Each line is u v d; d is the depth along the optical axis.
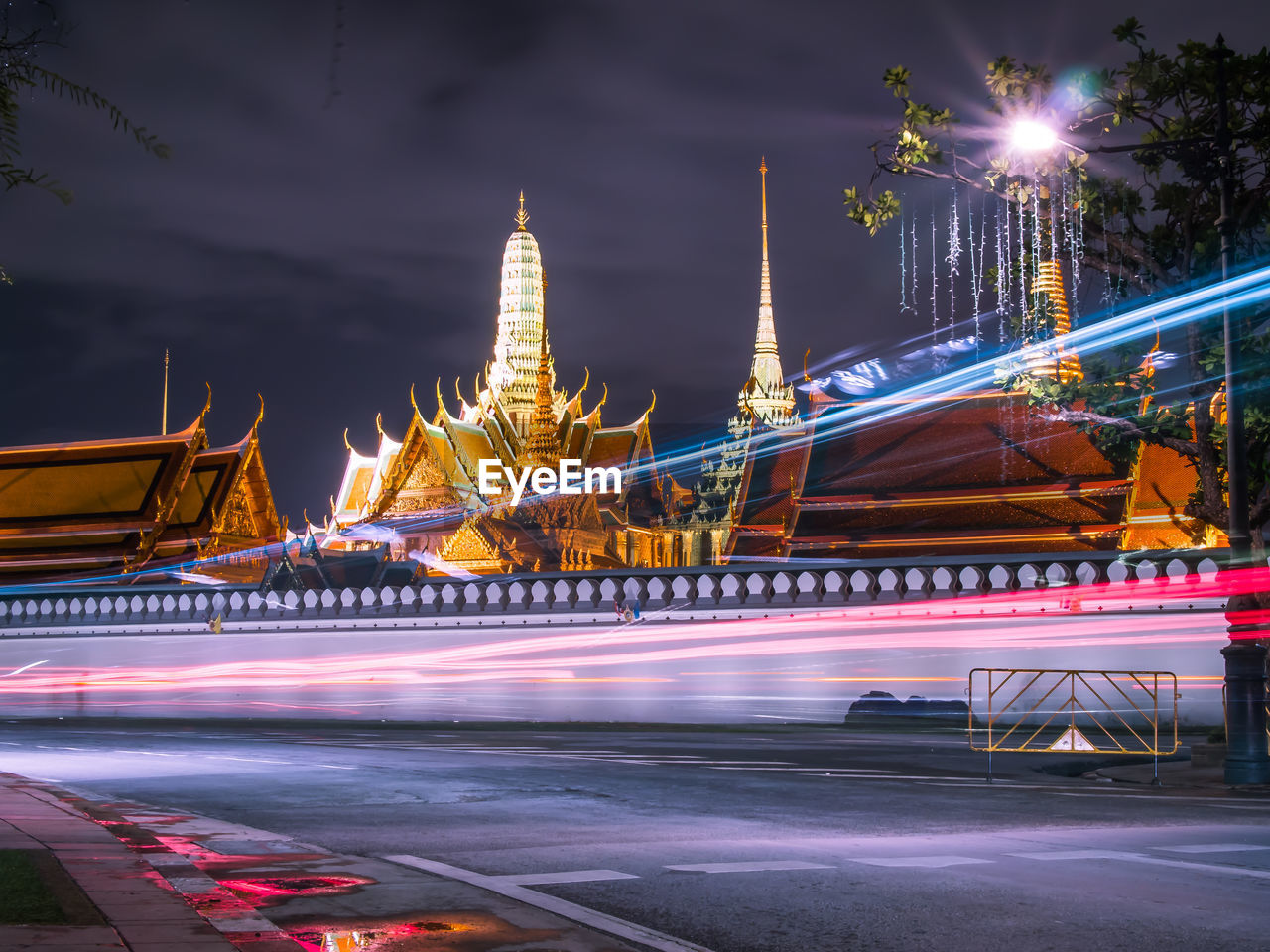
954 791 16.48
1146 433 21.48
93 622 45.81
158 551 57.72
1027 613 35.34
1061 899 8.68
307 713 42.19
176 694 44.19
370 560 54.22
